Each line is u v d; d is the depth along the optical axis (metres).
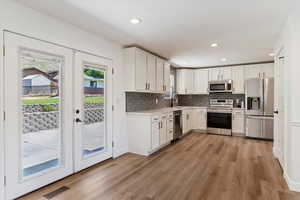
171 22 2.49
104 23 2.54
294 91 2.24
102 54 3.13
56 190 2.22
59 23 2.43
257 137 4.95
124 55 3.67
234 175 2.67
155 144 3.76
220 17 2.32
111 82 3.35
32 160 2.16
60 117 2.48
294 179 2.23
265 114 4.81
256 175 2.67
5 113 1.90
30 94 2.13
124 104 3.72
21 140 2.04
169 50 3.96
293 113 2.25
